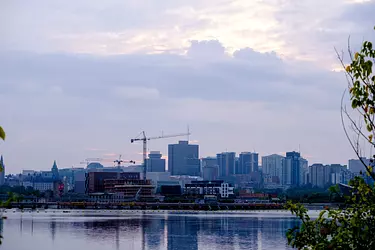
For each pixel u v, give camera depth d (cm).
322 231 2528
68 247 16312
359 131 2402
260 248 15912
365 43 2381
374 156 2392
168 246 16588
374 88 2378
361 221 2425
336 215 2544
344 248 2389
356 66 2394
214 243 17300
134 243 17388
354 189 2522
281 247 16112
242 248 15975
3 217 2322
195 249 15812
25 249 15700
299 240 2586
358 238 2398
